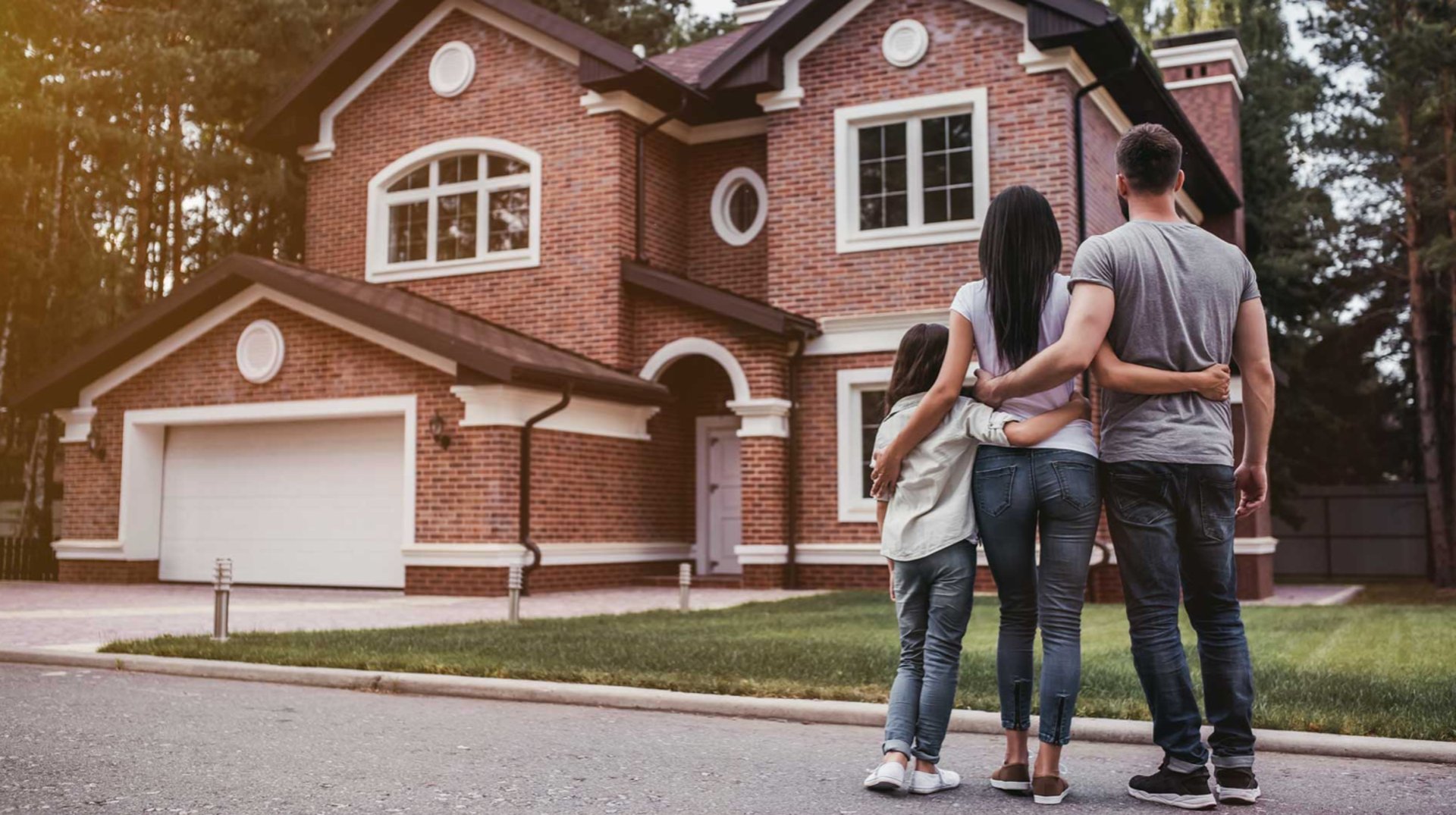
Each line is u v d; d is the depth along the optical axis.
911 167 15.17
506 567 13.54
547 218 16.30
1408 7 21.52
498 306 16.53
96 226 22.27
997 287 3.99
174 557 16.05
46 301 20.69
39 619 10.54
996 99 14.69
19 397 16.27
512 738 5.19
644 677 6.40
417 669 6.88
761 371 15.07
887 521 4.20
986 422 3.95
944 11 15.02
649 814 3.82
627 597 13.54
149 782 4.27
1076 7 13.92
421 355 14.10
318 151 18.02
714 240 17.09
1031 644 4.08
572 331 15.97
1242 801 3.90
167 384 15.87
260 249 25.77
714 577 15.61
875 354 15.01
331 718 5.72
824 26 15.61
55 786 4.19
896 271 15.00
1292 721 4.97
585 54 15.84
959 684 6.14
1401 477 28.05
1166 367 3.87
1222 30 19.98
